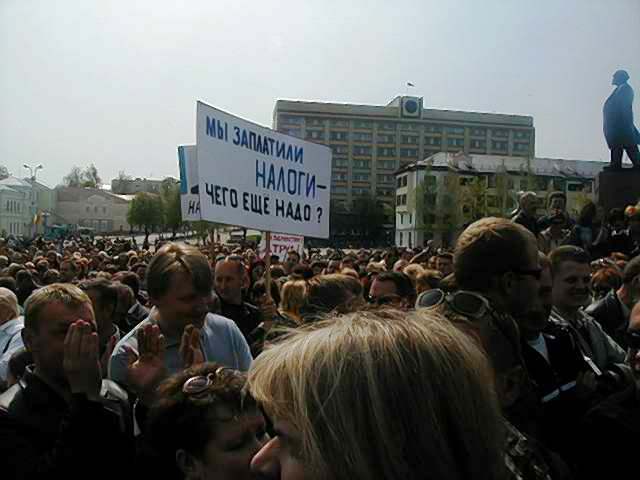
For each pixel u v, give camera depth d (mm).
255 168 6230
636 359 2580
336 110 133625
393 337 1119
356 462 1022
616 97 14133
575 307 4117
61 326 2596
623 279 5051
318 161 6969
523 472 1562
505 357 2156
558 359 2961
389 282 4953
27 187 107750
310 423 1059
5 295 5391
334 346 1107
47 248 30797
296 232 6684
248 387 1202
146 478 2303
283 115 132125
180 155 11914
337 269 12062
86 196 124688
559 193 8375
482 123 139875
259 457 1209
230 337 3844
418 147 136500
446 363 1109
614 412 2496
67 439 2344
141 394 2850
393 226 114188
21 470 2404
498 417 1163
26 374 2670
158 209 101562
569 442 2584
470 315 2172
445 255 8664
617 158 14250
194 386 2236
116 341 4031
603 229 10594
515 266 2436
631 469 2453
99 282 4484
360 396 1050
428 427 1053
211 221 5750
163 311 3424
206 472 2184
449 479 1054
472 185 75688
